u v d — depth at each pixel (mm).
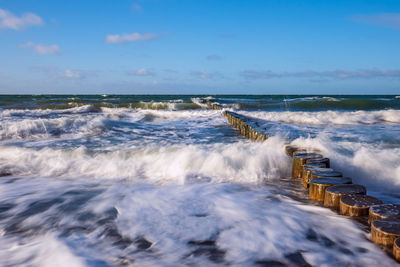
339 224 2551
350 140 7301
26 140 7637
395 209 2332
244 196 3465
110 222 2721
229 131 9758
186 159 4727
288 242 2264
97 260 2018
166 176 4371
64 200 3367
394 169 4395
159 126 10898
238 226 2572
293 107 21531
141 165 4758
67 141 7500
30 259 2045
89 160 5035
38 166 4867
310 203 3160
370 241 2236
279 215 2820
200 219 2748
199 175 4363
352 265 1935
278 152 4973
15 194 3607
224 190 3709
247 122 8914
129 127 10180
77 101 27359
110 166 4727
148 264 1966
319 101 23766
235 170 4496
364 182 4137
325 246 2195
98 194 3568
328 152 4809
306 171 3695
